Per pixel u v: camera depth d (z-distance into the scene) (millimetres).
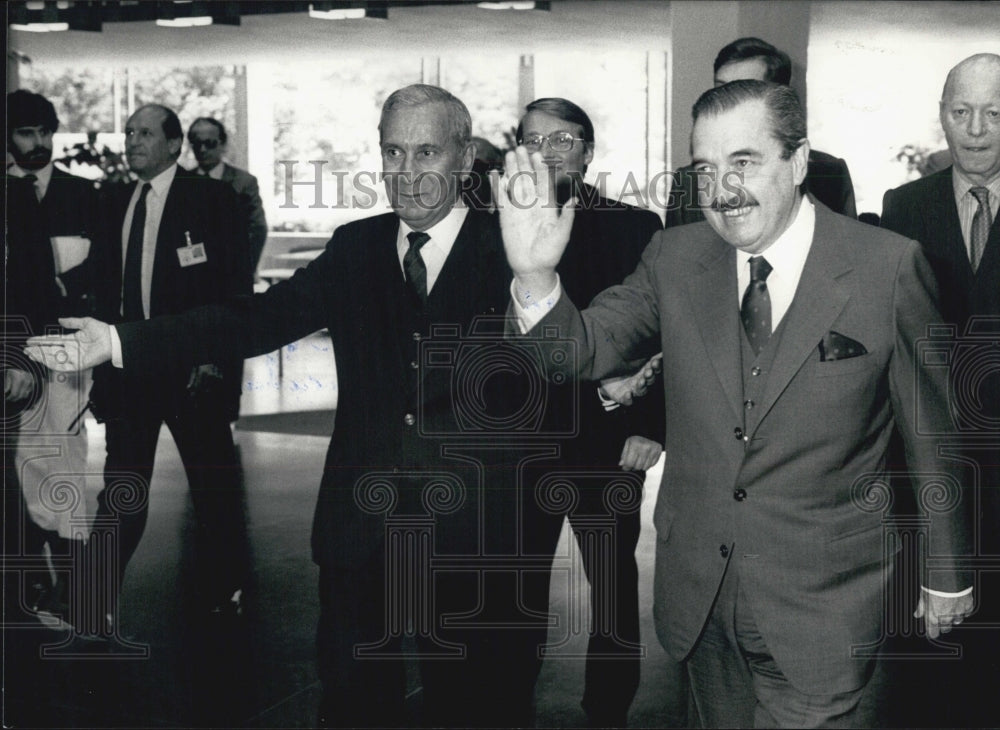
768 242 1899
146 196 2605
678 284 1966
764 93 1885
